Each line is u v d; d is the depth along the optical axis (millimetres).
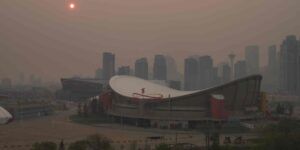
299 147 155000
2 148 183125
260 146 162375
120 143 198625
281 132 184750
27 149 180375
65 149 172375
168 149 157750
